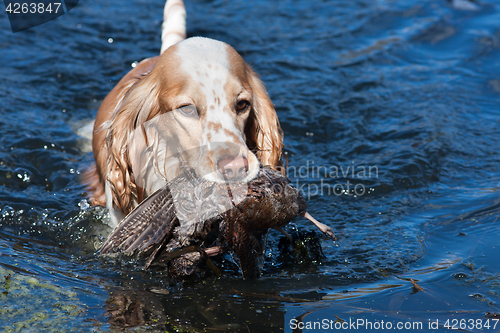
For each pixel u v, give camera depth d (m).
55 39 13.22
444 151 9.05
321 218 7.36
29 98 10.56
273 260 6.28
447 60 12.93
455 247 6.42
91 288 5.55
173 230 5.59
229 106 5.84
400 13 15.52
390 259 6.20
